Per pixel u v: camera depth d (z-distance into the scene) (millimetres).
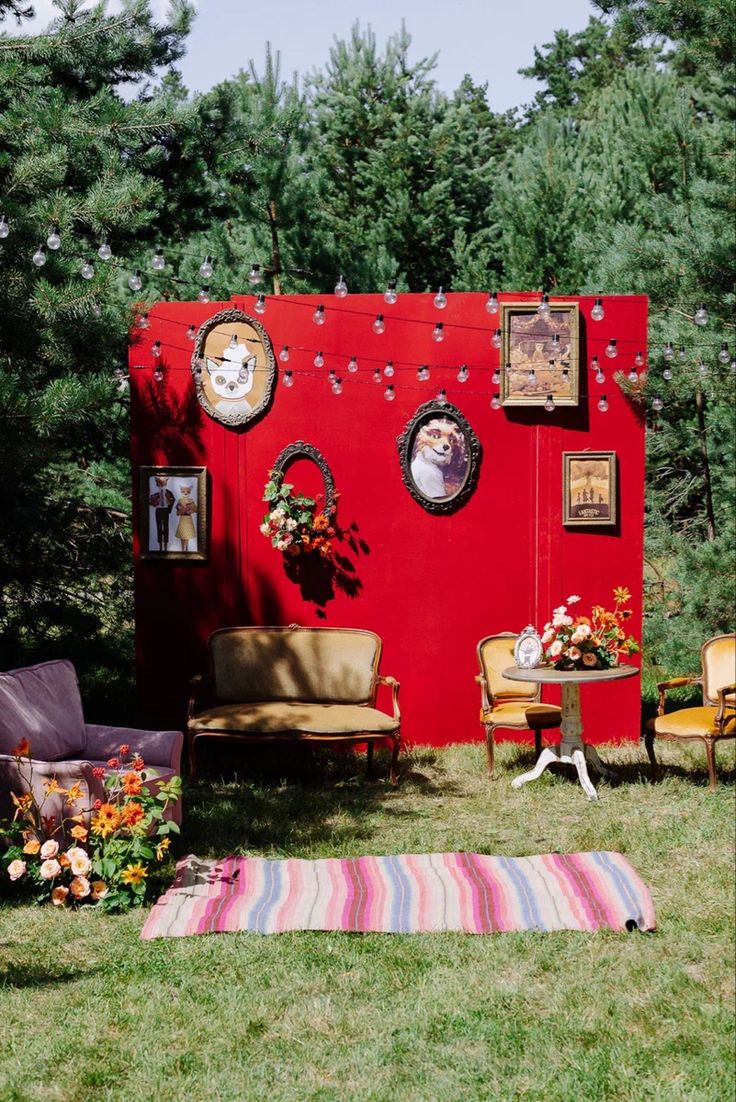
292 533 9094
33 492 10000
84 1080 4102
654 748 9016
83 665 10562
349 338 9055
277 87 12781
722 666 8383
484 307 8992
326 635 8758
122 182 8523
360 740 8039
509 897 5852
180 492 9180
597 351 8977
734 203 10812
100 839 5977
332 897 5883
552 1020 4566
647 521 12875
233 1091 4043
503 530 9102
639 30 11273
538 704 8523
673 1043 4352
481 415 9055
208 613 9250
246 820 7289
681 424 12414
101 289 7523
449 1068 4211
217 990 4848
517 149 23000
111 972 5023
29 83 8781
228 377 9094
